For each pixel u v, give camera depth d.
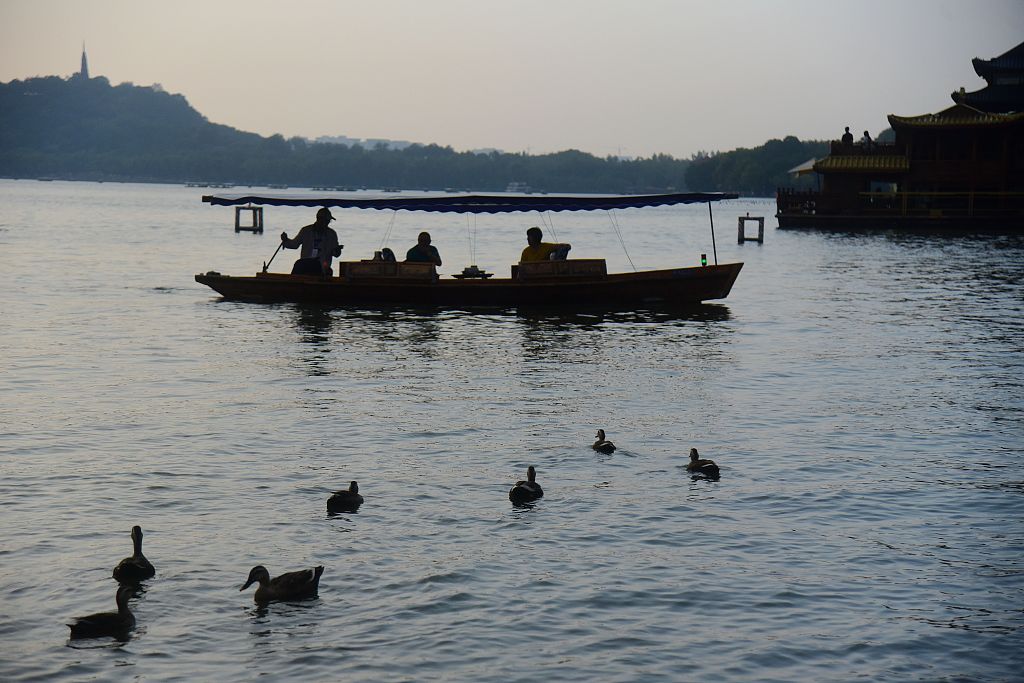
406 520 15.54
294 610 12.60
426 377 26.03
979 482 17.78
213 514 15.68
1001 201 96.81
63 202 168.38
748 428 21.23
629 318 36.78
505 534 15.04
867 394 24.50
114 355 28.27
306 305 38.75
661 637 12.12
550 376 26.36
